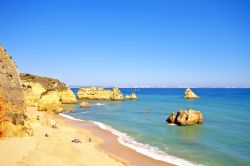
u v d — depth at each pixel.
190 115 58.94
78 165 28.80
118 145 40.41
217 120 65.69
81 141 41.41
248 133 49.78
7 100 35.44
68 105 108.62
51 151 32.47
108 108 98.38
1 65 36.28
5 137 34.28
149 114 79.31
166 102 129.25
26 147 31.77
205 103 120.62
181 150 37.91
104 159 32.34
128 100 147.00
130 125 58.97
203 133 49.91
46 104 78.69
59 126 54.25
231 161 32.88
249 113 79.75
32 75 109.25
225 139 44.78
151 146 40.12
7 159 27.05
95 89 150.12
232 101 133.62
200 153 36.34
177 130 52.94
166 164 31.59
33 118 49.97
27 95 82.31
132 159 33.41
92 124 60.34
